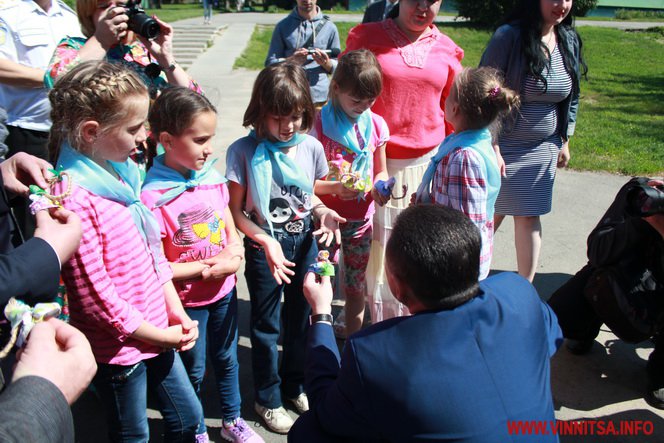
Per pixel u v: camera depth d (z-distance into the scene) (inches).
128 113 69.5
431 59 120.9
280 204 96.8
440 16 1024.2
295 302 103.6
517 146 130.2
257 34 698.8
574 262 169.5
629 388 117.2
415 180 125.6
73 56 101.1
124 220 72.9
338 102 108.6
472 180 91.0
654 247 101.9
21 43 126.6
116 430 80.4
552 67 124.9
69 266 68.2
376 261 125.3
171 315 82.5
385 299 126.5
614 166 254.4
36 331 50.4
